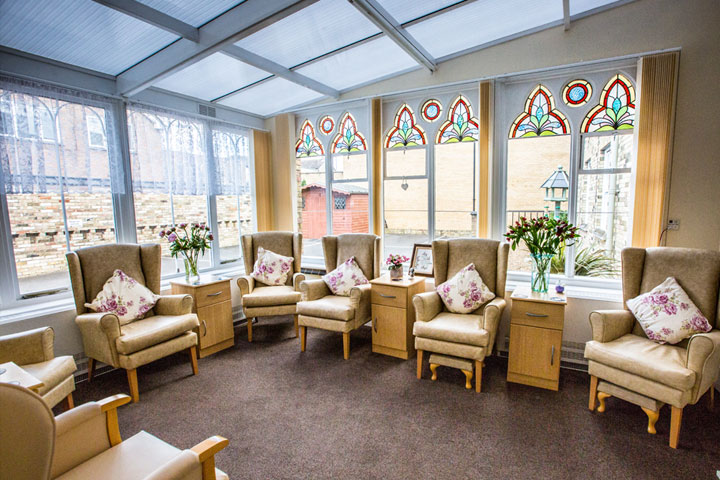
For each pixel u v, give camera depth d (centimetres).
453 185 373
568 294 300
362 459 195
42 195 293
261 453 201
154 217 368
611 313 242
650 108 276
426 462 192
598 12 290
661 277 254
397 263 329
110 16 235
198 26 256
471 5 266
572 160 319
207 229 355
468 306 301
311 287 349
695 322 227
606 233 323
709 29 262
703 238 273
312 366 310
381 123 391
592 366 235
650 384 207
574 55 302
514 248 291
